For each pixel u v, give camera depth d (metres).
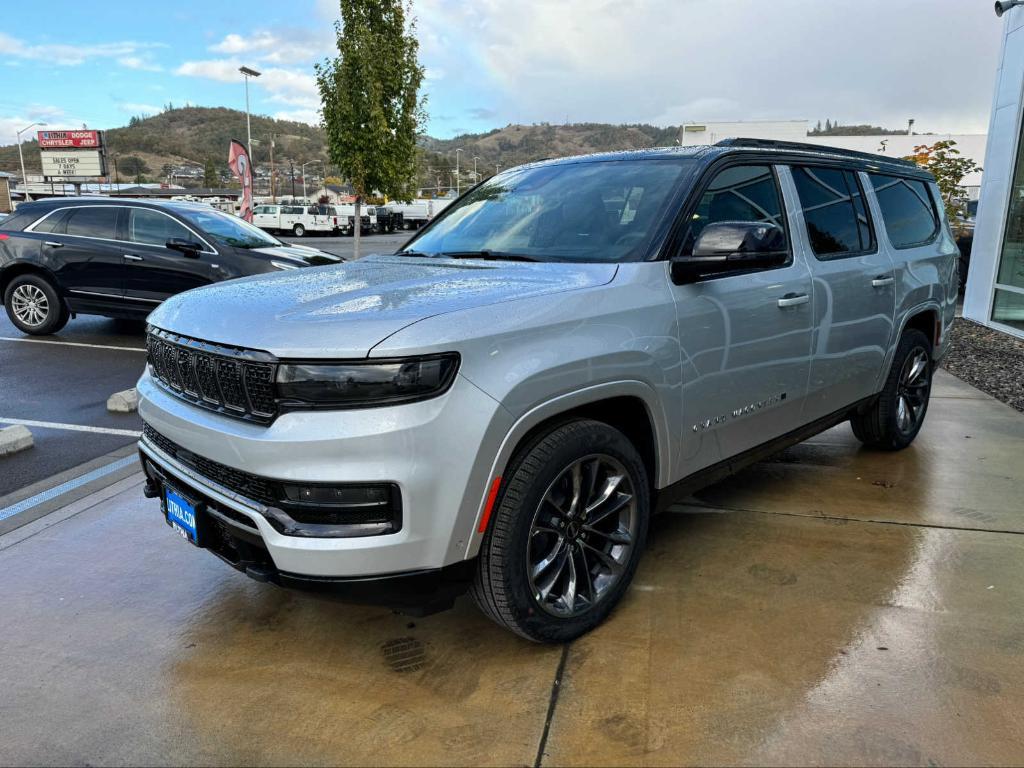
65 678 2.60
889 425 4.64
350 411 2.17
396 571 2.24
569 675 2.55
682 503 4.06
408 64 15.06
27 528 3.83
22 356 8.19
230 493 2.40
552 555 2.60
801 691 2.44
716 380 3.07
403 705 2.42
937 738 2.21
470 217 3.72
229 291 2.83
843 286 3.79
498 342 2.31
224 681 2.57
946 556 3.39
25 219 9.08
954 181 13.83
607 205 3.23
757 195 3.44
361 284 2.76
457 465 2.22
